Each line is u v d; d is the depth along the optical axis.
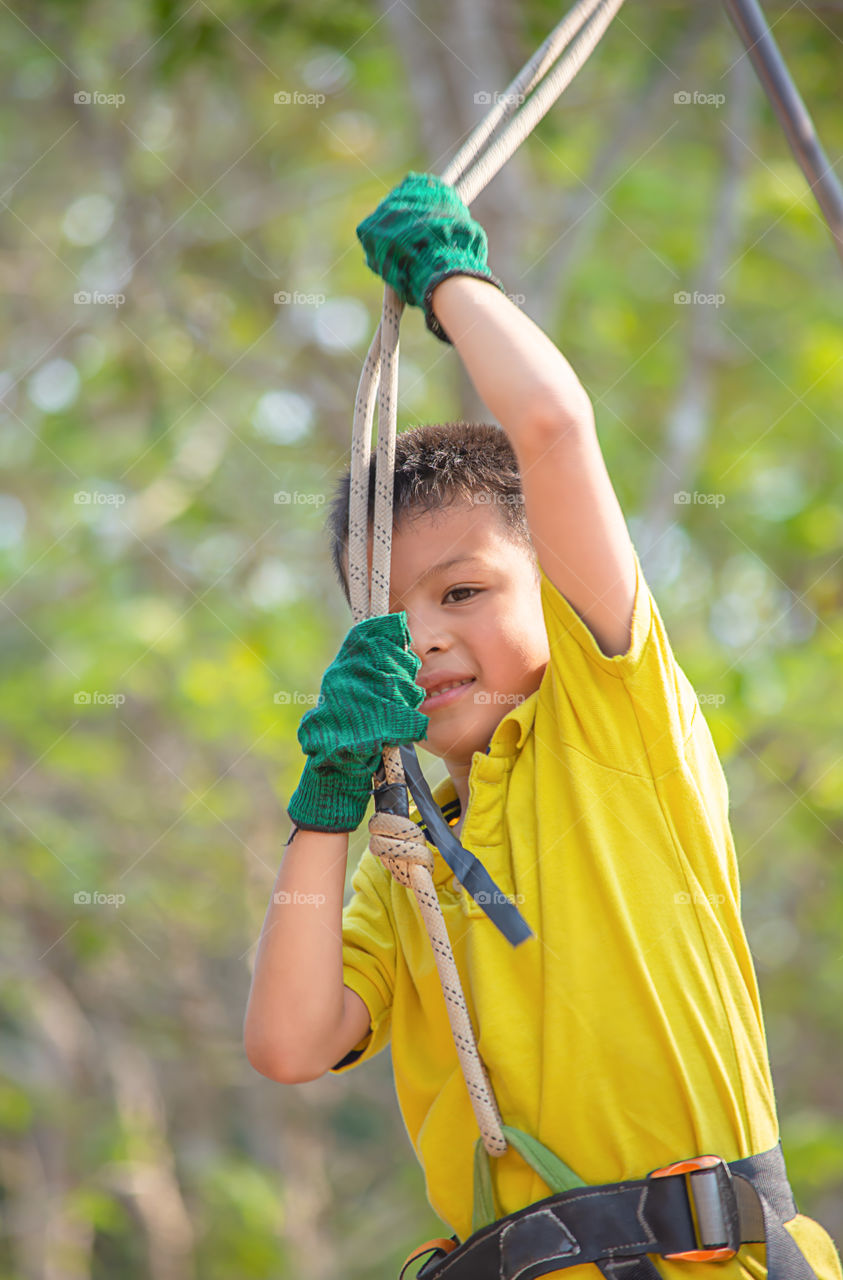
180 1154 14.42
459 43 7.37
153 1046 13.52
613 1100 2.08
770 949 13.23
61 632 10.38
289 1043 2.27
